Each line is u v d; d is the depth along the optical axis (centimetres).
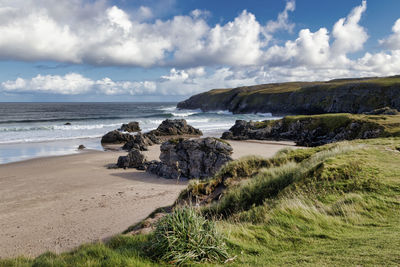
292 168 1171
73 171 2827
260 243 542
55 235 1286
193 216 528
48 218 1518
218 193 1325
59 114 12050
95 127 7088
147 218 1219
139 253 492
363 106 9719
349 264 388
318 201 754
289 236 558
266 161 1559
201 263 451
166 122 6400
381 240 470
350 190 798
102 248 561
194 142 2717
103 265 449
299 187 888
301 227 595
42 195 1986
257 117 11538
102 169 2962
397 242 448
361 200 708
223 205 1028
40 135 5553
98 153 3928
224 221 751
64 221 1466
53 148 4238
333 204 724
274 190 1017
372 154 1195
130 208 1658
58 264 500
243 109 15050
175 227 496
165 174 2683
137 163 3084
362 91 10050
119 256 479
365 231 548
